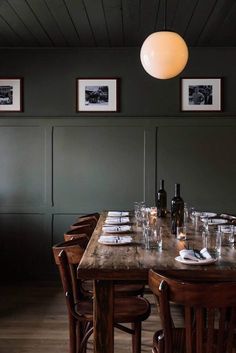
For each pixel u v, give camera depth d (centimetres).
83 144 468
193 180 466
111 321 189
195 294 149
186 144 465
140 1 336
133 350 234
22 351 273
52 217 470
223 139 464
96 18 374
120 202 469
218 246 220
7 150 469
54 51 466
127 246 232
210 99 463
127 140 467
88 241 260
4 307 367
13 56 466
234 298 148
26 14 363
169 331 156
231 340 155
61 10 354
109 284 189
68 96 468
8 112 468
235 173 464
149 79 465
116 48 465
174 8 351
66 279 216
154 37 308
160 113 466
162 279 156
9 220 469
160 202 362
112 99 466
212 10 355
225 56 462
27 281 464
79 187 469
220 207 466
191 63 464
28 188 470
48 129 467
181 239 254
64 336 299
